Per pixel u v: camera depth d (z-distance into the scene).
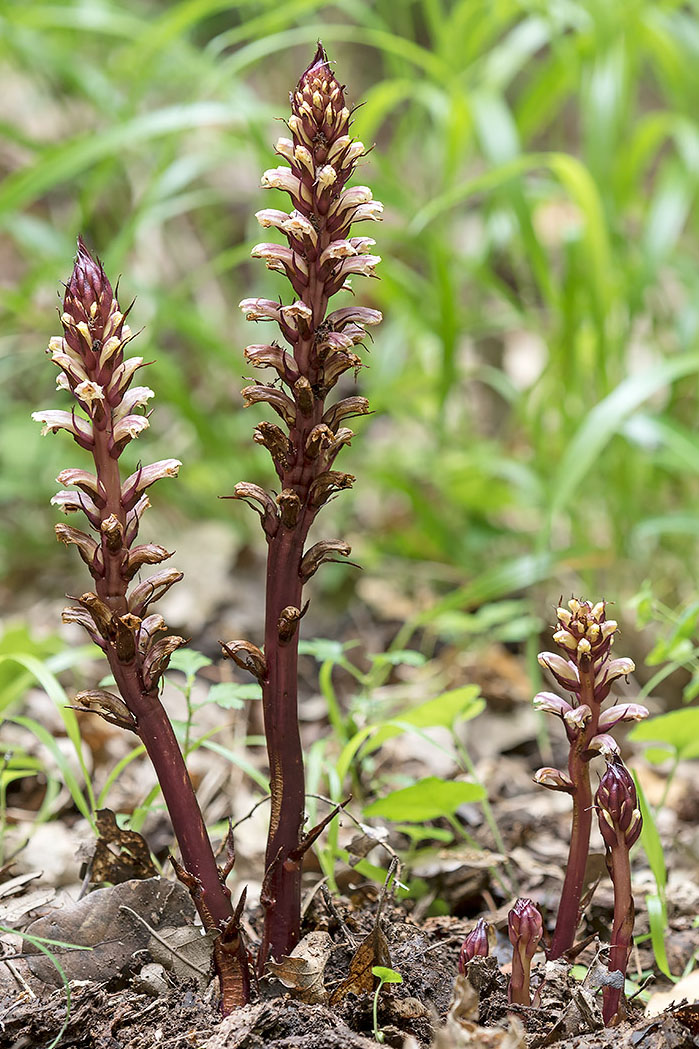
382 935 1.56
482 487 3.80
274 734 1.50
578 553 3.08
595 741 1.48
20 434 4.16
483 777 2.70
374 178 3.69
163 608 3.61
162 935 1.65
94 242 4.76
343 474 1.41
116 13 4.19
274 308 1.41
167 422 4.67
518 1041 1.35
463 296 4.90
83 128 4.78
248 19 4.88
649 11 3.61
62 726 2.77
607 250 3.30
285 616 1.44
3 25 3.75
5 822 2.31
